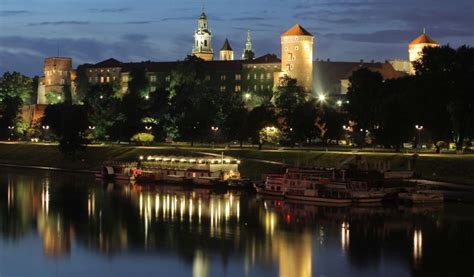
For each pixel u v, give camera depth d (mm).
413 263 109938
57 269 108500
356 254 115562
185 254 116375
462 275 103688
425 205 163375
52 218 149125
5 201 175125
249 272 106000
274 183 185750
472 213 151250
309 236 129250
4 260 113562
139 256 115375
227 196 186250
